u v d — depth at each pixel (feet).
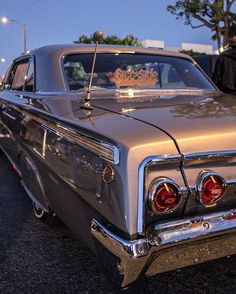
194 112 7.62
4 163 19.70
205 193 6.31
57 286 8.77
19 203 13.92
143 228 6.04
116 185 6.15
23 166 11.44
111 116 7.47
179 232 6.18
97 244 6.70
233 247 6.84
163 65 11.84
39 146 9.36
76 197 7.46
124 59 11.31
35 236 11.23
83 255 10.10
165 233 6.11
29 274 9.28
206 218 6.36
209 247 6.59
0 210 13.26
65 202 8.18
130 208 5.99
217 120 7.09
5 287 8.77
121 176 6.07
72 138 7.46
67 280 8.98
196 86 11.99
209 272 9.05
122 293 8.37
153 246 6.07
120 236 6.13
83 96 9.75
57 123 8.18
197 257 6.56
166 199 6.08
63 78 10.38
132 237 6.01
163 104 8.48
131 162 6.04
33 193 10.68
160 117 7.20
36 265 9.66
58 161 8.16
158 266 6.32
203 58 24.54
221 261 9.43
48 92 10.33
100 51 11.14
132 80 11.03
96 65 10.84
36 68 11.26
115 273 6.39
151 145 6.16
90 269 9.43
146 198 6.07
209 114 7.48
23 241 10.93
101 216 6.58
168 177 6.21
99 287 8.68
